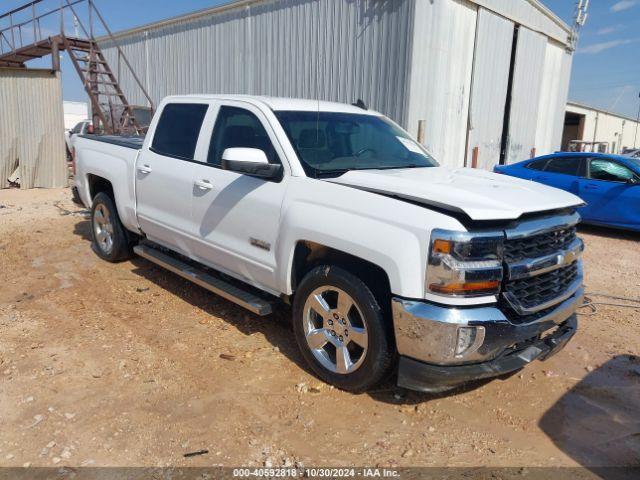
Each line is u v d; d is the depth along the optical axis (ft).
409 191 10.76
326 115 14.62
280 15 41.14
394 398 11.73
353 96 36.96
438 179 12.23
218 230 14.43
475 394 12.09
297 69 40.42
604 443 10.36
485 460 9.75
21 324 15.01
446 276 9.62
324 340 11.91
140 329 14.92
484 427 10.82
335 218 11.18
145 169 17.20
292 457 9.64
